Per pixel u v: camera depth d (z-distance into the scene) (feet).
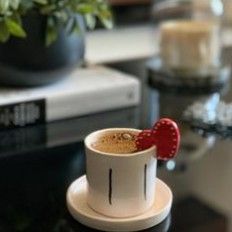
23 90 2.47
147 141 1.46
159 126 1.44
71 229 1.49
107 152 1.43
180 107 2.66
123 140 1.52
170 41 3.08
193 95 2.88
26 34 2.29
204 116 2.47
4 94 2.39
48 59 2.39
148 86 3.03
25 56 2.34
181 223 1.53
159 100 2.79
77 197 1.58
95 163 1.43
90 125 2.44
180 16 3.96
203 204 1.66
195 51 3.03
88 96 2.51
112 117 2.55
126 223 1.44
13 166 2.00
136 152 1.43
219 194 1.74
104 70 2.94
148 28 4.62
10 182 1.85
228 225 1.54
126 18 4.72
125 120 2.51
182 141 2.22
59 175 1.90
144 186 1.45
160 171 1.91
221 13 3.93
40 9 2.27
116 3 4.63
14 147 2.18
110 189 1.43
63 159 2.06
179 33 3.02
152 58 3.66
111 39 4.39
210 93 2.92
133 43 4.29
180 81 3.02
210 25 3.22
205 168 1.95
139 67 3.43
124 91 2.63
